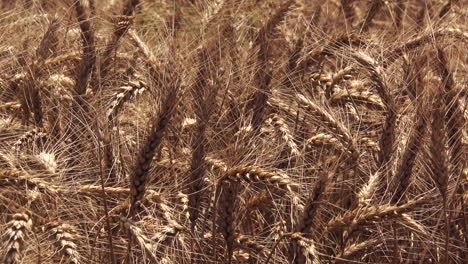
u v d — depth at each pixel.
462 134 1.21
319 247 1.19
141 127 1.22
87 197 1.16
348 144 1.21
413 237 1.22
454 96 1.19
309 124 1.29
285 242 1.16
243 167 1.11
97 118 1.16
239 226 1.21
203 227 1.15
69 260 1.06
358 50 1.28
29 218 1.04
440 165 1.13
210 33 1.31
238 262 1.18
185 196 1.18
